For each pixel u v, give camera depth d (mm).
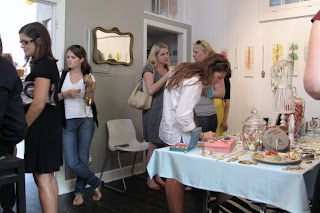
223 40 4391
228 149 1826
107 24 3555
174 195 2016
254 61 4078
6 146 1529
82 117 2898
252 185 1510
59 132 2031
